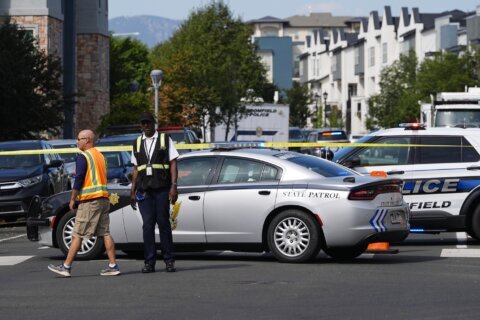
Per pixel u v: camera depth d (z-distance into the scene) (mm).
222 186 30766
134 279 27266
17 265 31219
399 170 36938
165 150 28531
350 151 37656
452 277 27000
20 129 79625
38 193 48812
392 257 32406
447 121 72438
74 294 24625
